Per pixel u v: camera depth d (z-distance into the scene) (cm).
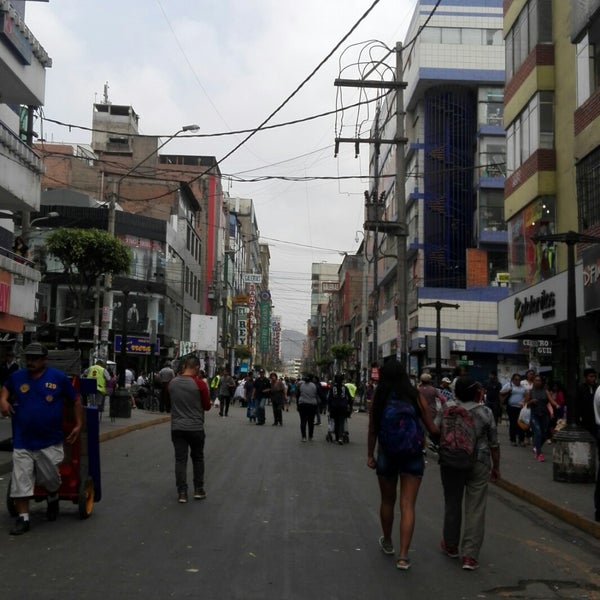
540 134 2244
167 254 5059
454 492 757
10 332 2398
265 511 971
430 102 4581
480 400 764
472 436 737
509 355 4347
